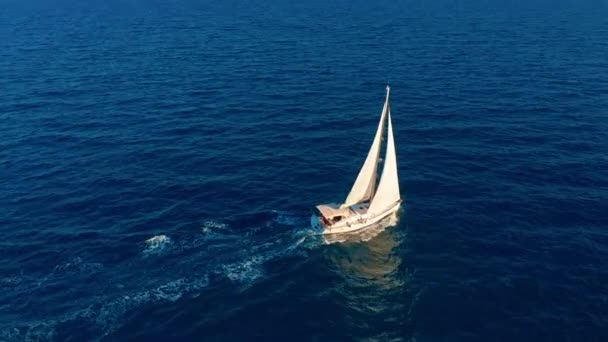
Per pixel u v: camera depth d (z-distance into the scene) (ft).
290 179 236.02
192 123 300.40
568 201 212.02
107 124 299.38
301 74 391.24
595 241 186.60
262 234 192.95
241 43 494.18
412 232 192.95
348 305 159.33
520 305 157.99
